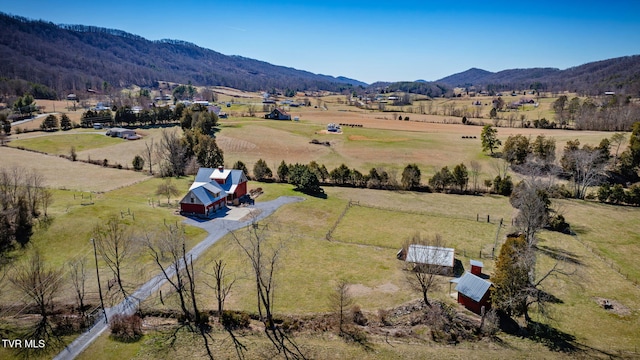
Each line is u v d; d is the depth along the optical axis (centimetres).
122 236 5438
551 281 5212
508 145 11312
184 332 4041
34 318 4144
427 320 4362
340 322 4138
